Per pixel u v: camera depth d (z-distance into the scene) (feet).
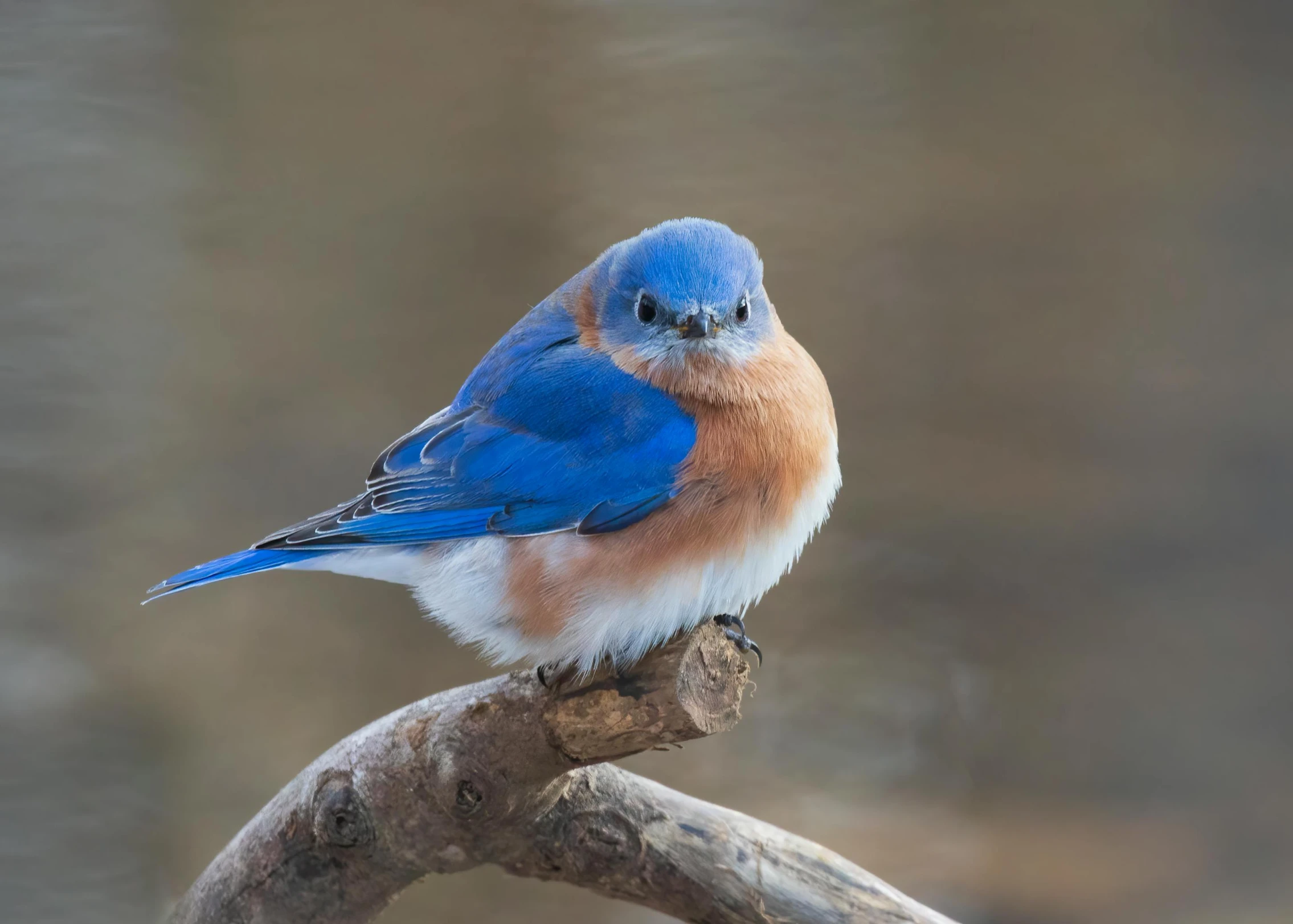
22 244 53.88
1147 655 42.42
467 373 49.62
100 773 38.34
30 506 45.42
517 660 24.57
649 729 20.07
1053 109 62.03
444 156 58.18
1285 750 40.47
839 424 50.57
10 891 34.12
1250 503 47.52
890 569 47.01
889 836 37.58
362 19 63.10
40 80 58.03
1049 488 47.24
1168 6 67.62
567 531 23.97
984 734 41.55
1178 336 52.90
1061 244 56.39
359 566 25.67
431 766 20.79
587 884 22.35
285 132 59.52
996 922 35.09
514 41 63.98
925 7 66.95
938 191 58.65
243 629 43.45
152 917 34.63
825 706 42.09
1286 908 35.68
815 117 62.39
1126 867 36.24
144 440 47.70
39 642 41.81
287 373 49.32
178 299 51.62
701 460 23.58
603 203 57.00
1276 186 58.03
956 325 53.11
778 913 21.62
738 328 24.43
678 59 63.62
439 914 35.53
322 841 21.56
